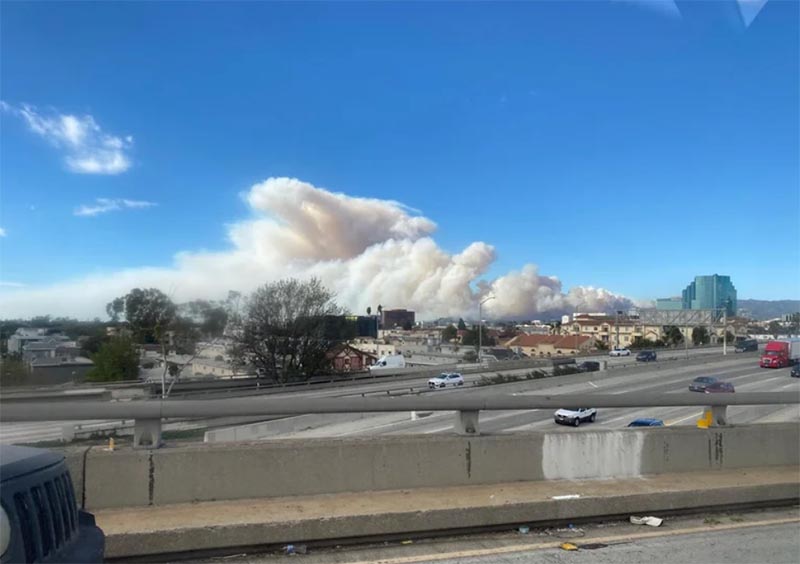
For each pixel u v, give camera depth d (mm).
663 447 7223
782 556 5391
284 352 65750
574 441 6832
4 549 2514
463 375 69125
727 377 57844
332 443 6016
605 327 149875
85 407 5277
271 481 5758
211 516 5156
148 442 5566
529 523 5859
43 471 2924
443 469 6293
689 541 5727
